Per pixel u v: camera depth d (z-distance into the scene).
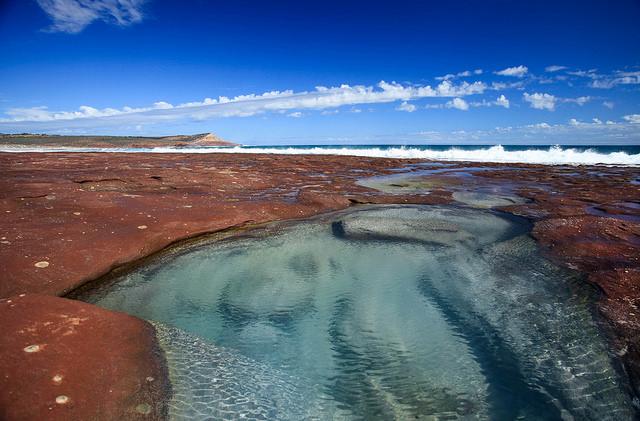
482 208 12.12
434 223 10.08
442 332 5.14
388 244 8.55
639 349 4.44
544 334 4.96
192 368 4.14
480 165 28.36
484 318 5.43
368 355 4.66
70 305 4.62
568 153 37.47
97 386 3.48
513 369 4.37
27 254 6.41
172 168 19.50
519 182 18.42
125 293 6.10
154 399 3.53
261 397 3.83
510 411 3.79
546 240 8.43
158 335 4.71
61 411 3.12
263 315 5.55
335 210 11.66
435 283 6.61
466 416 3.74
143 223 8.59
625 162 31.56
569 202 12.83
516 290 6.21
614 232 8.89
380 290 6.37
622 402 3.78
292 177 19.09
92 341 4.07
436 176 20.72
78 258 6.62
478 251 8.09
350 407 3.81
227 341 4.85
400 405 3.87
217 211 10.05
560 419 3.66
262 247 8.29
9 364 3.47
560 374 4.23
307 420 3.60
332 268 7.26
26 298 4.59
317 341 4.93
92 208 9.31
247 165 24.94
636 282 6.11
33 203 9.34
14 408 3.06
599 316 5.18
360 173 22.09
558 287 6.20
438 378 4.26
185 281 6.60
